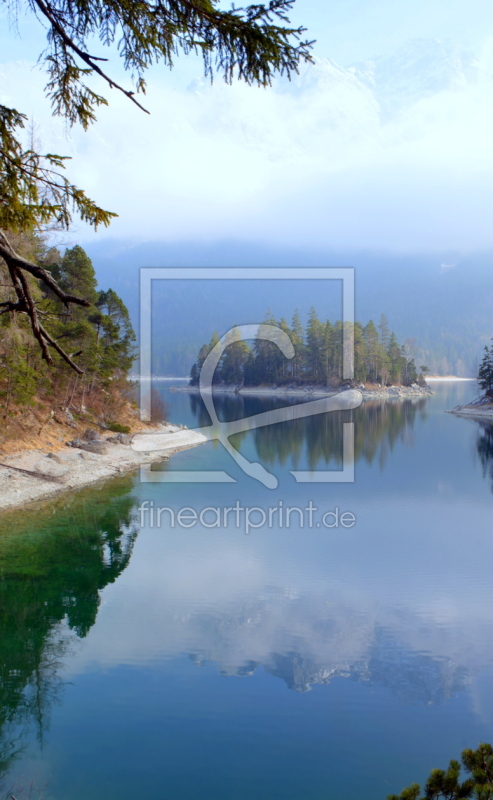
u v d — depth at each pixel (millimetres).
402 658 15938
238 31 4926
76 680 14695
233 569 22766
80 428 50281
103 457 45406
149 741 12289
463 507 33781
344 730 12828
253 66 5207
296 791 10836
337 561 23875
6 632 17281
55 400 50344
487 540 26938
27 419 44000
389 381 164750
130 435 53938
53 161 5145
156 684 14555
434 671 15289
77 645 16500
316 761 11758
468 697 14102
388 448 59406
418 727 12906
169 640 16844
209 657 15867
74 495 35656
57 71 5453
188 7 4953
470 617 18516
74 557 24031
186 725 12914
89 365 49688
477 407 109312
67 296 4703
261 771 11469
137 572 22391
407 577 22000
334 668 15438
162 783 10906
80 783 11055
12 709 13422
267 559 24047
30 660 15648
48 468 39094
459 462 50625
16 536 26906
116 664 15469
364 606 19328
